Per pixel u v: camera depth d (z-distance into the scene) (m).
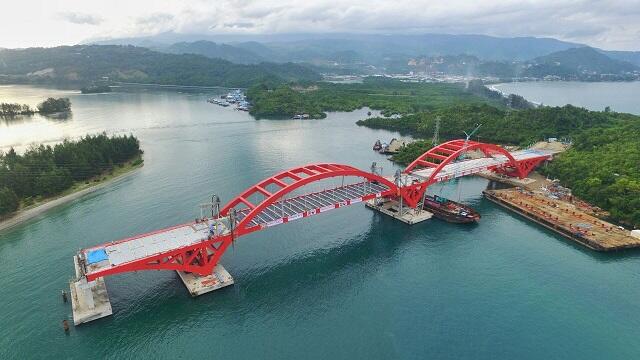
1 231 100.44
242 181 135.62
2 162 129.75
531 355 61.59
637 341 64.69
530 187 131.75
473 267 86.00
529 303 73.81
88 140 155.00
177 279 79.19
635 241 93.31
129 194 123.69
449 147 141.75
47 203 117.38
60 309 70.38
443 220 108.94
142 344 63.53
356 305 73.38
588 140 154.62
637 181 112.06
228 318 69.56
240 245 93.94
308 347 63.22
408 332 66.50
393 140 193.38
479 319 69.56
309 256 90.06
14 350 61.84
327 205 93.12
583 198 118.31
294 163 158.12
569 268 85.56
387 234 100.81
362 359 60.78
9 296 73.94
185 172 145.25
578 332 66.50
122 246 74.06
